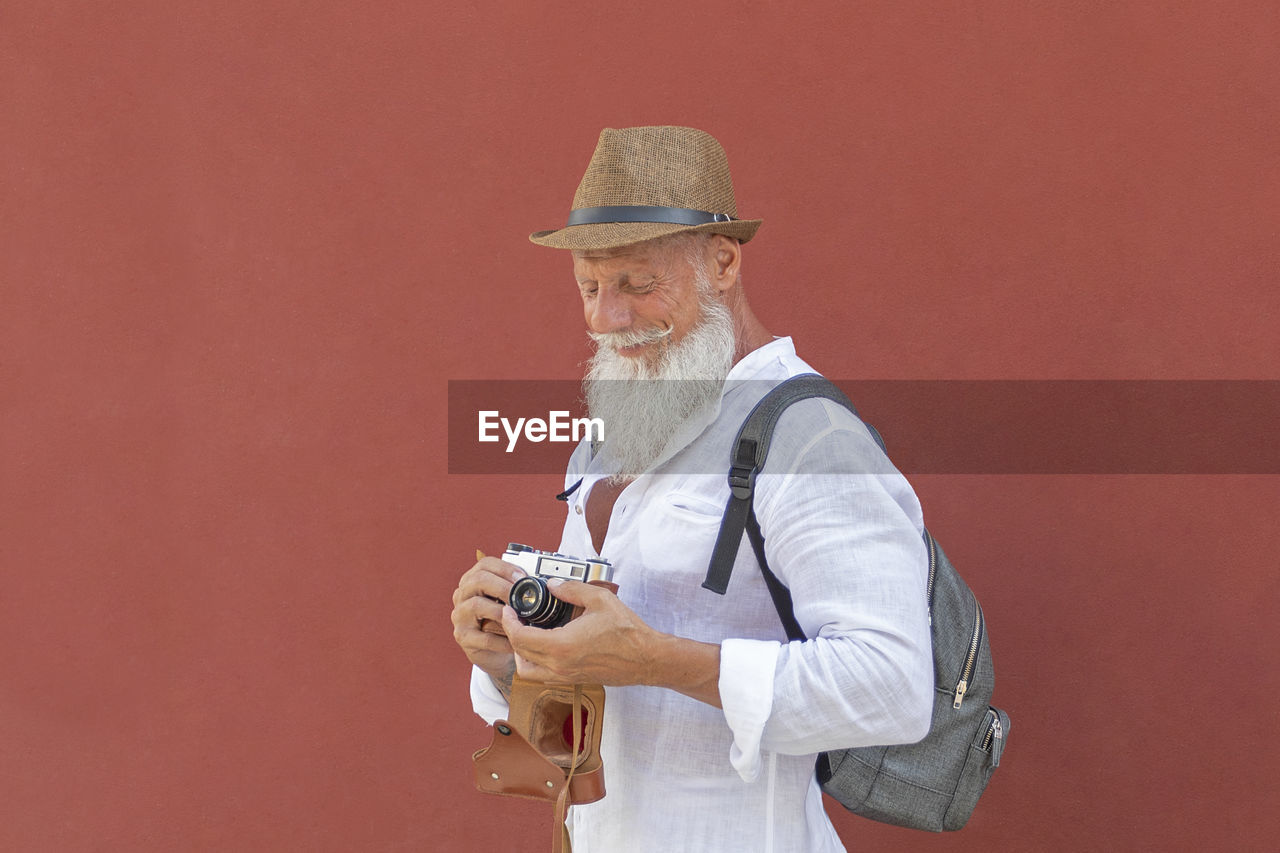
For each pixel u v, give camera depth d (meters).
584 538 4.74
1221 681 6.21
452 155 7.18
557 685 4.12
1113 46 6.15
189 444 7.61
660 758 4.29
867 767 4.54
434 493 7.33
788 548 3.92
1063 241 6.27
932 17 6.38
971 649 4.62
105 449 7.71
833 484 3.87
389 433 7.37
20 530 7.82
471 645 4.25
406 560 7.39
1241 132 6.00
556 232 4.33
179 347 7.59
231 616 7.61
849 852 6.80
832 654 3.71
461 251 7.21
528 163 7.06
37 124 7.64
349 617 7.47
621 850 4.37
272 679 7.58
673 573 4.17
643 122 6.83
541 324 7.12
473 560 7.29
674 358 4.27
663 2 6.77
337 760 7.52
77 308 7.68
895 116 6.46
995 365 6.40
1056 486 6.36
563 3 6.93
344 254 7.36
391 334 7.33
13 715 7.89
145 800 7.76
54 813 7.86
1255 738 6.18
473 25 7.07
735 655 3.80
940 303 6.45
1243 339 6.07
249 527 7.57
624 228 4.10
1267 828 6.20
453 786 7.38
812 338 6.64
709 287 4.34
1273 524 6.09
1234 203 6.04
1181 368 6.16
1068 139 6.23
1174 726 6.29
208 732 7.68
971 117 6.36
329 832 7.55
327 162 7.34
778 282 6.67
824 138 6.56
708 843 4.23
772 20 6.60
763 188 6.65
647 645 3.81
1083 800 6.42
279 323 7.46
